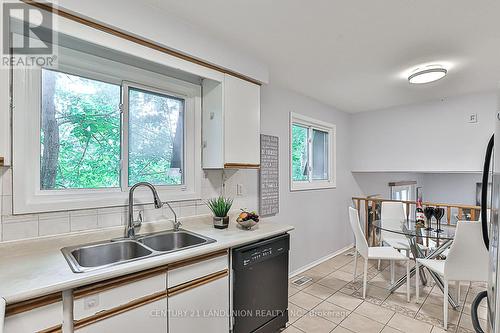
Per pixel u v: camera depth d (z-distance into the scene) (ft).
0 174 4.59
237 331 5.95
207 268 5.45
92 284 3.95
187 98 7.52
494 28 6.00
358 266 11.85
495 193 2.90
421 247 10.13
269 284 6.68
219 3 5.30
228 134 7.27
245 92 7.71
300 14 5.63
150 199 6.62
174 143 7.38
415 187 22.31
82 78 5.74
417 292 8.50
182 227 7.14
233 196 8.60
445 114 11.80
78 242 5.39
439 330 7.07
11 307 3.30
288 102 10.76
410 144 12.79
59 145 5.42
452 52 7.22
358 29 6.17
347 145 14.58
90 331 3.91
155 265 4.54
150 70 6.73
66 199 5.34
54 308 3.64
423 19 5.71
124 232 6.05
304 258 11.44
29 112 4.91
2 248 4.57
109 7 4.89
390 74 8.95
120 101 6.29
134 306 4.37
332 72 8.80
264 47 7.14
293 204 10.96
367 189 16.39
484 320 7.47
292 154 11.06
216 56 6.71
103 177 6.05
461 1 5.08
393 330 7.08
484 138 10.81
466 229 6.93
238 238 6.12
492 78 9.16
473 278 7.13
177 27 5.88
